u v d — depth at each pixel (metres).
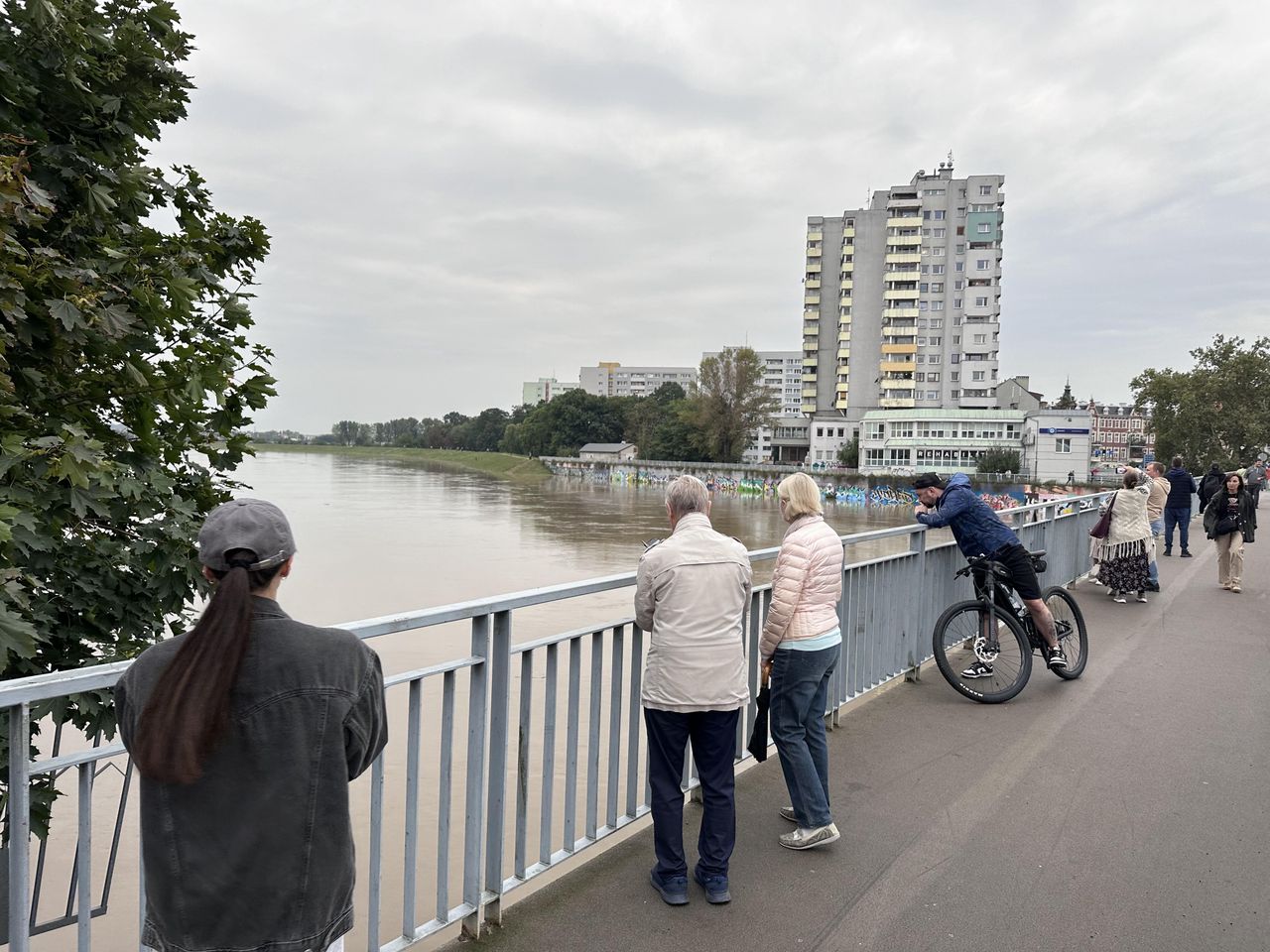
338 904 1.71
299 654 1.66
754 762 4.65
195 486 4.90
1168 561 13.74
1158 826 3.88
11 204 3.50
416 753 2.72
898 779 4.41
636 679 3.73
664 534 40.84
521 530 42.00
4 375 3.56
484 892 3.00
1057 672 6.25
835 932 3.01
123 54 4.63
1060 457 79.50
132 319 4.10
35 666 4.05
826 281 112.56
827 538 3.71
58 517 3.86
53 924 3.34
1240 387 63.91
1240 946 2.95
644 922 3.05
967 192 99.25
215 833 1.59
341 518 46.94
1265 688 6.13
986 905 3.20
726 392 100.50
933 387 100.56
